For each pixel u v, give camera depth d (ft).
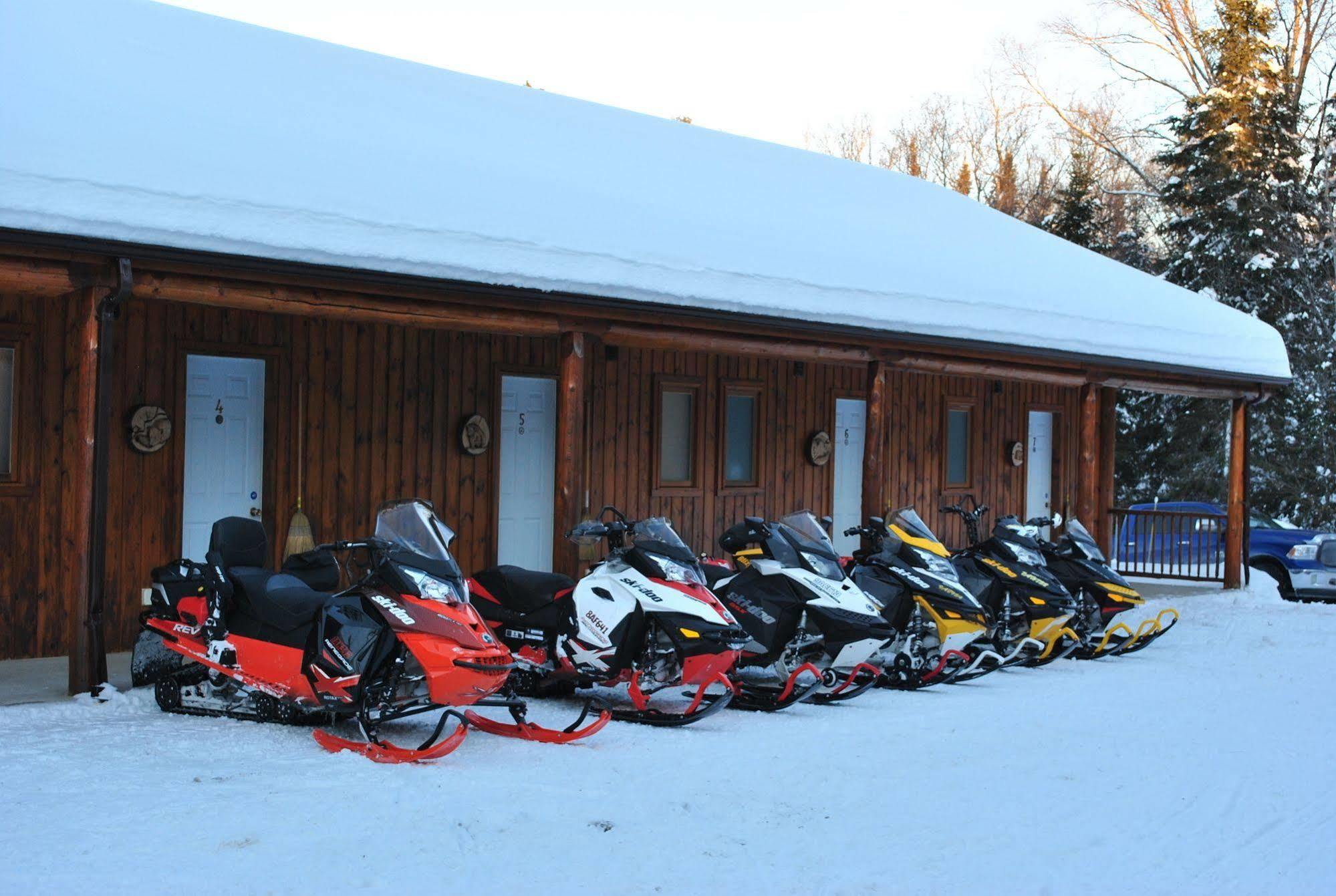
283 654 21.08
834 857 15.99
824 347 37.17
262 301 25.31
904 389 50.67
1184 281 105.09
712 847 16.12
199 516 30.78
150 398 29.78
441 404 35.40
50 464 28.43
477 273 27.84
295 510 32.22
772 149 55.21
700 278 32.89
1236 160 103.50
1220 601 49.03
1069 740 23.82
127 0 35.58
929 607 28.84
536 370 37.73
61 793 17.04
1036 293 45.83
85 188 22.45
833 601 25.79
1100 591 34.73
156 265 23.45
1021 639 32.19
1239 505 53.36
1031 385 57.06
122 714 22.30
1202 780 21.09
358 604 20.75
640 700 23.72
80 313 23.20
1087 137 124.88
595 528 24.26
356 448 33.50
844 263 39.11
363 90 36.14
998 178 146.92
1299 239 103.60
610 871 14.98
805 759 21.33
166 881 13.78
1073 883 15.48
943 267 44.04
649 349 33.99
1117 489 108.37
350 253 25.75
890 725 24.64
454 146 34.04
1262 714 27.17
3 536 27.81
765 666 26.35
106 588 29.12
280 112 30.50
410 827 16.20
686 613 23.25
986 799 19.24
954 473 53.47
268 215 24.93
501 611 25.54
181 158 24.89
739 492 44.09
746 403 44.62
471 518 36.19
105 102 25.98
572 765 20.15
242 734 21.06
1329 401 98.17
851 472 48.78
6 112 23.48
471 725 22.54
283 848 15.08
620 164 39.99
